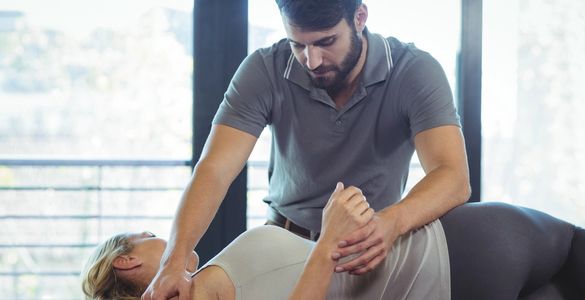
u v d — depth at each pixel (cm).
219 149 188
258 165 310
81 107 298
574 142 304
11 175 306
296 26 172
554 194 306
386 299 157
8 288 314
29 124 299
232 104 194
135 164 306
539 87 301
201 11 286
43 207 310
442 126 180
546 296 175
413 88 186
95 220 312
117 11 292
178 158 305
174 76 296
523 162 304
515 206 172
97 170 309
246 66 199
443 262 159
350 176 198
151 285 151
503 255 160
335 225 148
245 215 290
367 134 194
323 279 146
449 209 165
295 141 199
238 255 157
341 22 174
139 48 295
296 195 204
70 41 293
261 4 289
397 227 151
